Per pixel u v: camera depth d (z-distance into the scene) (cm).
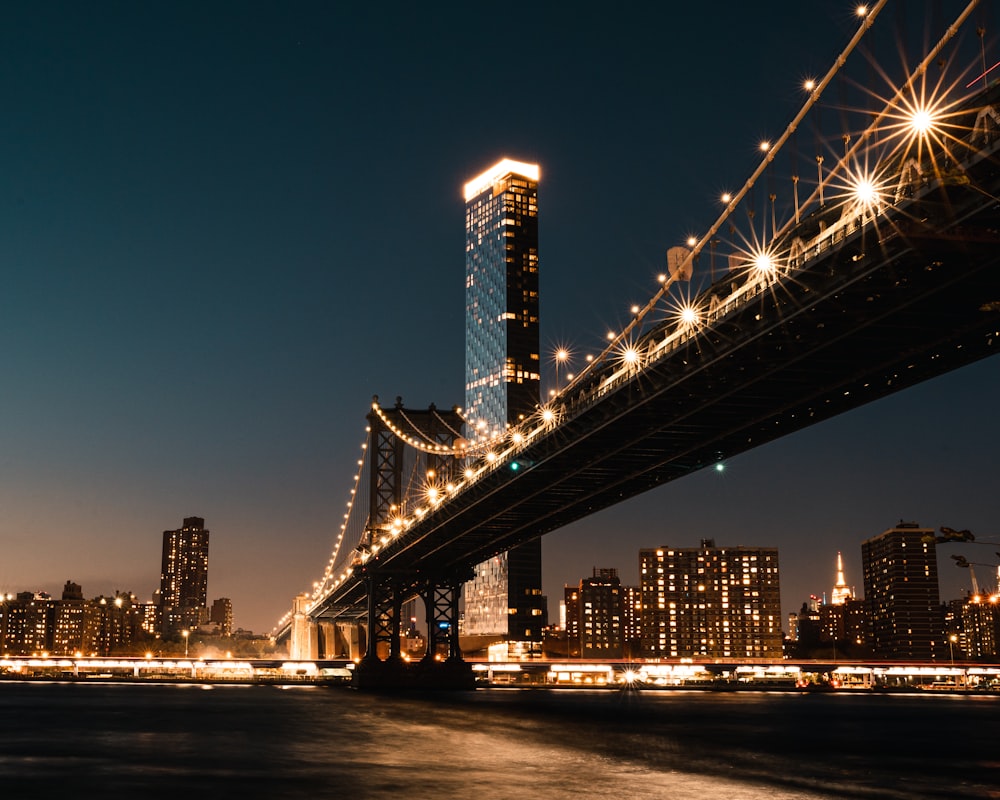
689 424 7731
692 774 5097
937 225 4822
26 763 5378
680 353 6762
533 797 4206
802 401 7106
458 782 4634
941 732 8544
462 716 9419
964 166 4456
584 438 8262
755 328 6106
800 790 4622
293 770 5081
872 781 5012
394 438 16825
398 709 10462
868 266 5219
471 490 10631
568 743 6681
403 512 16350
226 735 7144
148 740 6738
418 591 15912
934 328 5959
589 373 8325
